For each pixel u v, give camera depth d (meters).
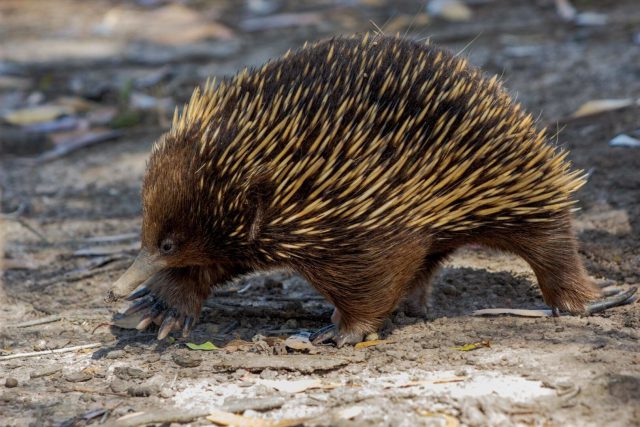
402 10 24.95
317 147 7.50
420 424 6.91
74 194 14.61
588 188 12.62
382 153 7.67
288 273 10.95
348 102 7.57
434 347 8.43
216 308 9.78
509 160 8.19
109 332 9.48
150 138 17.17
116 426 7.12
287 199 7.63
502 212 8.48
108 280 11.13
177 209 7.74
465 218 8.32
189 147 7.75
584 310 9.16
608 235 11.25
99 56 22.44
